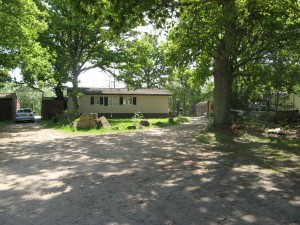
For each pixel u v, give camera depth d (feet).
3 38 62.18
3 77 100.73
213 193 18.80
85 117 70.95
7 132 67.51
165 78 201.77
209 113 118.93
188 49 59.57
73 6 37.17
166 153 35.45
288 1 46.65
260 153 34.32
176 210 15.76
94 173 25.18
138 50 109.60
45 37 101.45
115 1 35.91
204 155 33.68
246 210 15.65
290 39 52.31
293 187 20.12
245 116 73.26
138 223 14.06
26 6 62.64
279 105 73.20
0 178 23.77
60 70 102.12
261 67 65.98
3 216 15.30
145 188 20.25
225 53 54.13
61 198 18.24
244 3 45.37
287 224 13.83
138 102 136.87
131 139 50.08
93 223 14.15
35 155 34.94
